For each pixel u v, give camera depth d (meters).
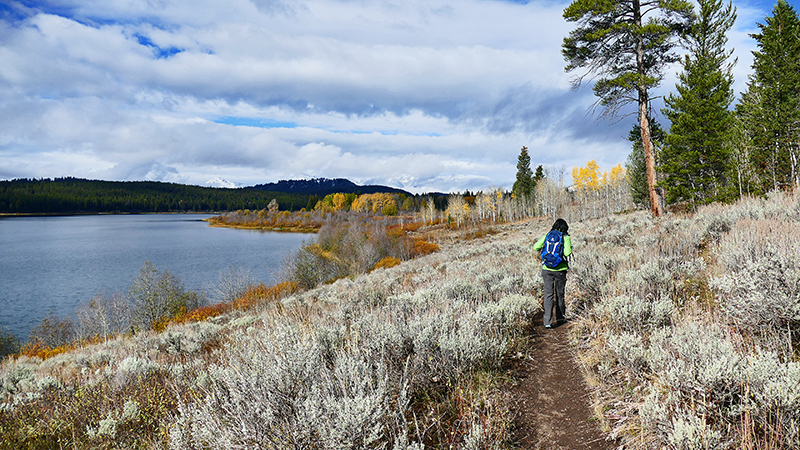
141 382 4.79
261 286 27.28
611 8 15.89
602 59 17.77
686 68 23.28
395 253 42.09
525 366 4.06
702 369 2.53
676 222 11.16
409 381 3.30
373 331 4.03
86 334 25.66
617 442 2.64
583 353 4.15
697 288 4.64
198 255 63.59
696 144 20.84
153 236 103.25
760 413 2.20
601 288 5.27
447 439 2.67
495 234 53.38
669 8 15.43
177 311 27.19
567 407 3.21
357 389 2.65
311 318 5.79
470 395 3.22
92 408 4.21
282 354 2.88
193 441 2.63
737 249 4.61
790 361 2.46
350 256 36.31
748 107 23.23
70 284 44.00
